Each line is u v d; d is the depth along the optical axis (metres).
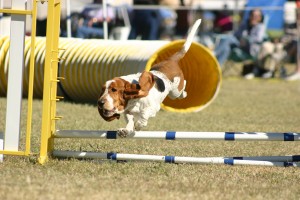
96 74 16.77
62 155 9.80
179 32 32.12
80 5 25.78
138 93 9.13
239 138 9.50
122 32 26.58
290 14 33.53
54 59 9.64
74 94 17.62
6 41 17.72
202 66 16.45
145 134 9.48
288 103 20.03
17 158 9.76
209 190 8.14
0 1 18.00
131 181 8.47
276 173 9.41
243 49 30.19
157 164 9.73
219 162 9.59
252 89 24.39
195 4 35.09
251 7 29.70
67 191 7.68
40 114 14.80
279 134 9.50
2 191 7.53
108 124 13.85
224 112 17.03
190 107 16.34
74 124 13.62
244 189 8.29
